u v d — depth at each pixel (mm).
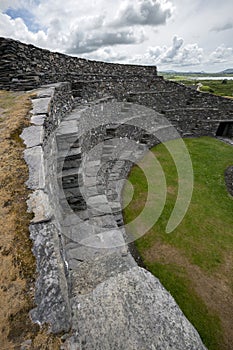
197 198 8844
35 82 5918
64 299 1779
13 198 2467
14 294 1751
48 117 4219
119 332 2143
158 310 2439
